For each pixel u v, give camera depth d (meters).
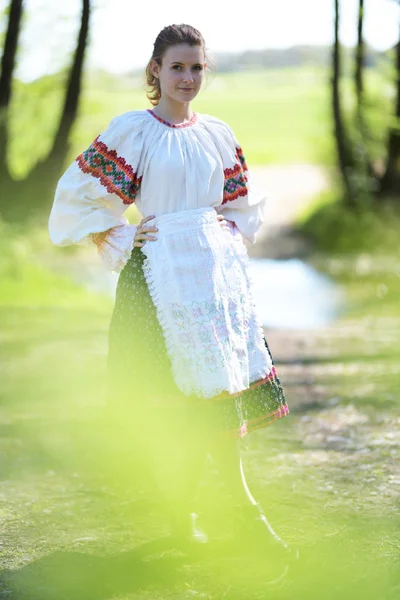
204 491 5.86
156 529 5.23
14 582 4.47
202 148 4.63
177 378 4.53
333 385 9.32
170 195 4.59
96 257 25.23
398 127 28.64
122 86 25.31
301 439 7.06
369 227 28.28
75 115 23.00
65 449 7.04
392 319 15.87
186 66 4.58
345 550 4.70
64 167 23.45
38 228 23.12
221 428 4.52
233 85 79.75
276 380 4.81
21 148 24.34
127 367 4.63
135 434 4.74
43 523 5.35
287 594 4.23
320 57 31.55
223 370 4.47
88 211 4.69
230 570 4.55
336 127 30.33
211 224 4.61
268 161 45.50
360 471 6.11
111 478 6.22
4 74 22.30
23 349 12.46
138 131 4.61
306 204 34.59
